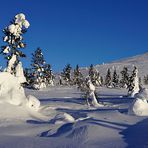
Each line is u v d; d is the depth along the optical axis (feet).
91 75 449.06
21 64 133.59
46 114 108.37
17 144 58.49
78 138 62.85
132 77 246.47
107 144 57.21
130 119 82.64
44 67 318.04
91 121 76.07
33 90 305.32
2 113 92.73
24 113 98.22
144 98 111.34
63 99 206.69
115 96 240.73
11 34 134.21
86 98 178.40
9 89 107.34
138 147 53.98
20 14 134.82
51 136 68.49
